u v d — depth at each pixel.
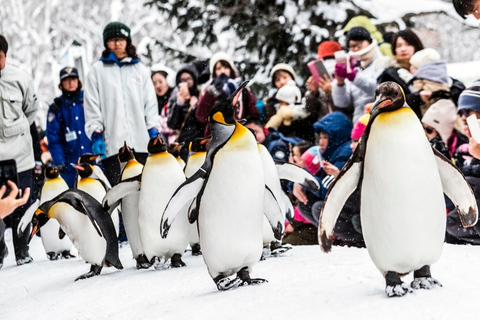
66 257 7.52
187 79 10.06
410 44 7.71
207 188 4.01
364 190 3.45
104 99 7.71
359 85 7.95
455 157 6.52
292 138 8.66
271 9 13.20
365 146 3.44
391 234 3.36
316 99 8.85
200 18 14.02
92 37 27.53
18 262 7.44
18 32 25.98
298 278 4.16
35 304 4.80
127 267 6.05
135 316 3.77
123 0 27.31
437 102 6.69
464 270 3.90
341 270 4.28
